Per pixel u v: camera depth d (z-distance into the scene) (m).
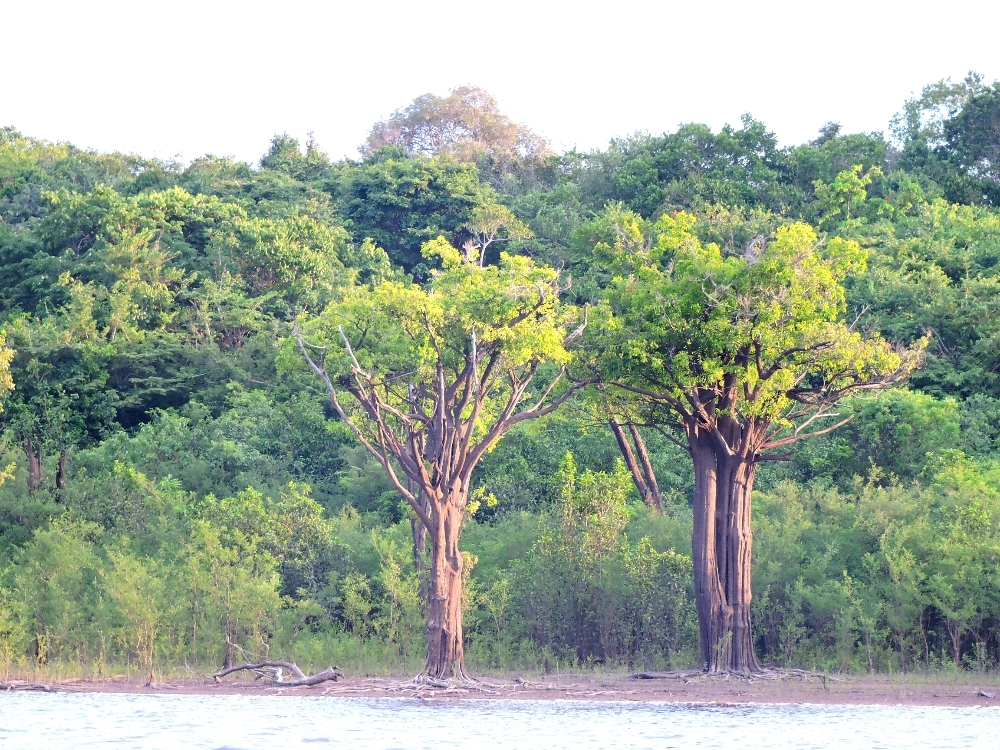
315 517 98.81
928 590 82.81
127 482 109.94
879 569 86.94
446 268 83.38
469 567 78.94
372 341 82.88
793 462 115.62
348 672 83.69
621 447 109.44
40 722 62.56
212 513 98.56
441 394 75.38
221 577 86.25
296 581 94.62
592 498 91.44
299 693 74.94
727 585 79.25
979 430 116.75
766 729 59.25
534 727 60.28
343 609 93.38
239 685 78.56
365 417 90.50
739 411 78.38
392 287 75.56
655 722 62.19
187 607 86.75
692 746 53.84
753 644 84.19
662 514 100.88
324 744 54.72
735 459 79.38
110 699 72.69
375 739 56.22
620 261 87.12
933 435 111.44
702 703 69.56
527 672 84.38
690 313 77.00
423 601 89.38
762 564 87.81
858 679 78.94
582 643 89.25
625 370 79.25
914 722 61.84
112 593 83.69
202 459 127.94
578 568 89.75
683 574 88.75
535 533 95.75
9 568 93.88
